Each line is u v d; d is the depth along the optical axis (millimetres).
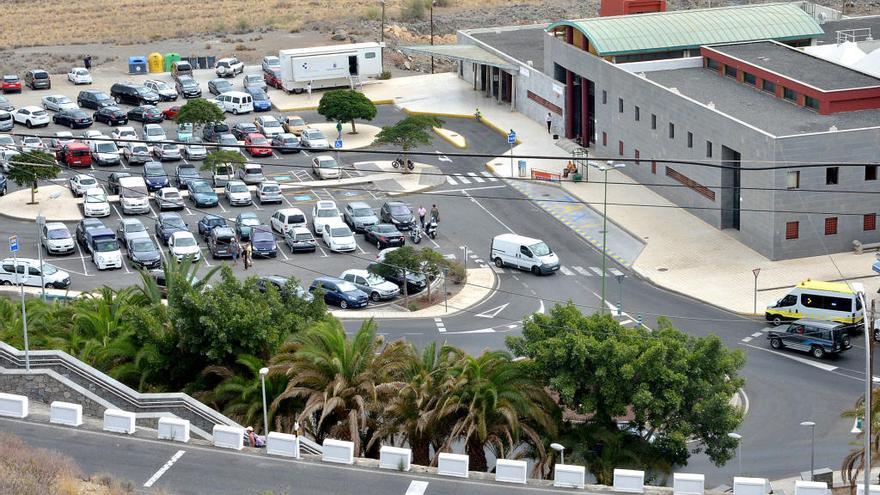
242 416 64000
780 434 73000
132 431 57094
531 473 63625
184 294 66375
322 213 109125
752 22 125500
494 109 145500
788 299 87562
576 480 54094
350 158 129625
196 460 54656
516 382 63094
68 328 71250
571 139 132625
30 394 60281
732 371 64125
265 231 105312
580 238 107500
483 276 99938
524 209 114750
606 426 63844
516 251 100562
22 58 184750
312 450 58062
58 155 128000
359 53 155000
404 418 62094
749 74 114562
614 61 122812
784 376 80438
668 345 63281
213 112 131000
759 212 99750
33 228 110562
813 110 105562
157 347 67125
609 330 64625
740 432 73375
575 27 127438
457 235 108938
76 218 112750
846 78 109062
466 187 120938
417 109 146625
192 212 114125
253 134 130750
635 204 113250
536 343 64500
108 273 100062
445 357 65875
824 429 73375
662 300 93875
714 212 106500
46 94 154750
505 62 144750
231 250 102375
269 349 66875
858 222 99438
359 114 134500
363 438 64125
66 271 100500
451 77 161250
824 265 97688
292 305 70375
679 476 53781
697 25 125062
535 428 63344
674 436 61156
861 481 65812
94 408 60031
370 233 106188
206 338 66188
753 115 105062
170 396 61250
